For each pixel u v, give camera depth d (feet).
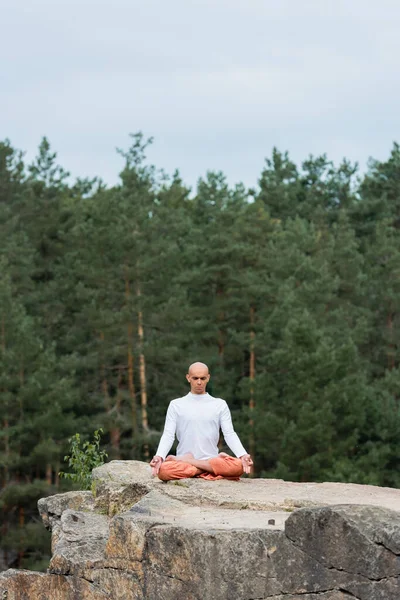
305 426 129.59
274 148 295.69
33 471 145.69
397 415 139.95
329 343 140.26
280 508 29.01
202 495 30.45
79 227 163.63
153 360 153.58
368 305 183.11
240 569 24.66
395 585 22.31
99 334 159.63
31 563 127.24
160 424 157.69
